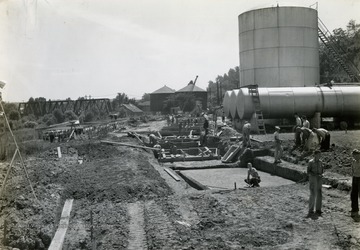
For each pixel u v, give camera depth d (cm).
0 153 2305
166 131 4034
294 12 3528
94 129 4225
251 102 3042
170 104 8562
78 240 979
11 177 1661
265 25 3559
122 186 1486
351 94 3091
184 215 1148
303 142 2145
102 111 7588
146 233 994
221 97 8412
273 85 3572
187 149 3089
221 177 2070
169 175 2028
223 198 1331
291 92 3078
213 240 915
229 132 3259
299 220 1052
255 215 1120
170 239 920
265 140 2580
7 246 943
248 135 2475
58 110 6078
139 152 2589
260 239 917
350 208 1139
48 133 3556
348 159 1742
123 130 4594
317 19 3700
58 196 1360
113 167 1920
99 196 1417
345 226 985
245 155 2403
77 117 6178
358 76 3872
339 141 2339
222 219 1079
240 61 3888
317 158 1091
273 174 2055
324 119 3441
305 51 3588
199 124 4344
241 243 901
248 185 1716
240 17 3784
